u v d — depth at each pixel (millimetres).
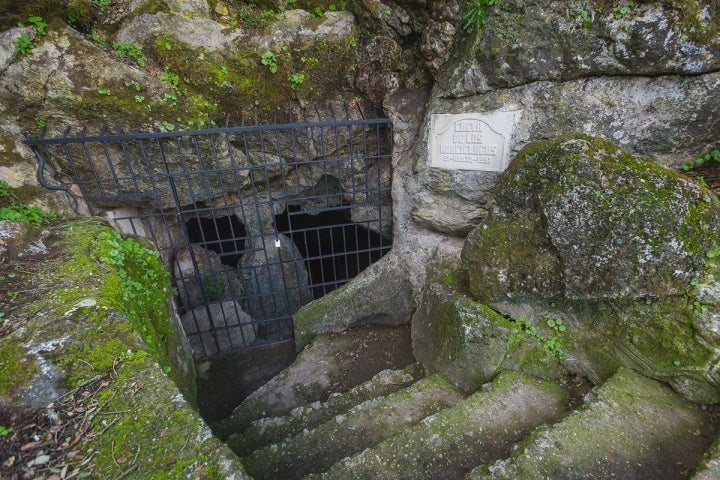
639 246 2244
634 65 2682
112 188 3846
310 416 3367
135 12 3424
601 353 2684
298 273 5660
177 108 3580
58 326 2188
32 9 3045
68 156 3355
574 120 3008
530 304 2914
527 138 3199
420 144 3855
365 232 6902
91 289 2486
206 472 1556
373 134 4379
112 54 3424
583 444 2156
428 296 3775
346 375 4109
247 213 4953
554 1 2801
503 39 3033
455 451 2430
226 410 4074
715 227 2164
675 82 2645
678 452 2100
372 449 2471
